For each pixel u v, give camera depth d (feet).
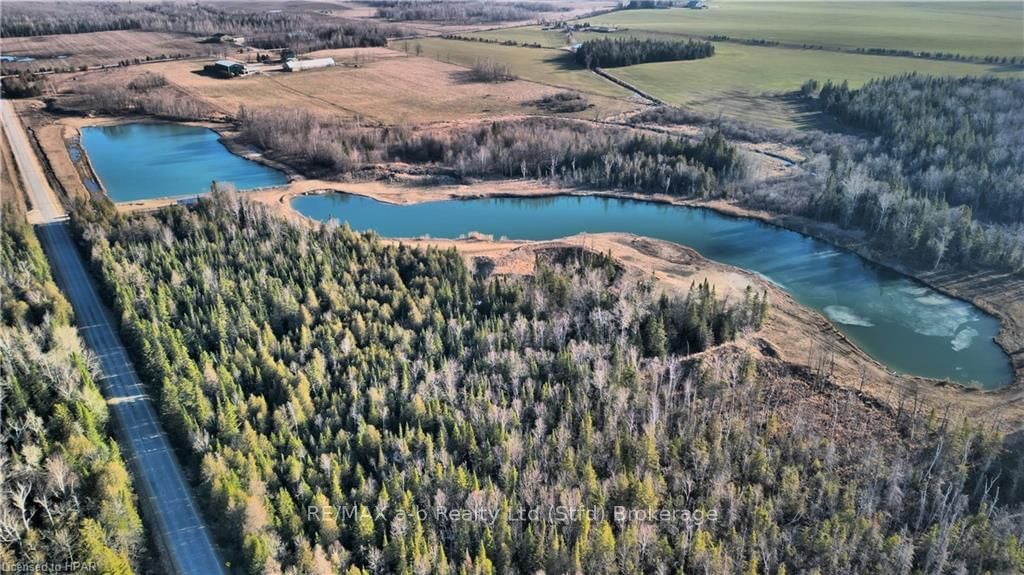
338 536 243.60
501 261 455.63
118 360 355.97
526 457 273.95
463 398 305.12
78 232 481.87
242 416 291.17
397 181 653.71
